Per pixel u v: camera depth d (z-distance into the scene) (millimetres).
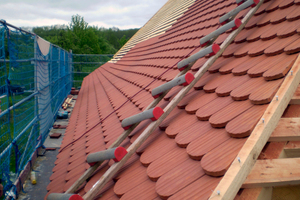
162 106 3332
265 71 2408
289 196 2248
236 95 2414
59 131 12969
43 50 10219
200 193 1690
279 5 3504
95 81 12953
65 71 20500
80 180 2838
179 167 2129
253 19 3797
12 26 5566
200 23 6430
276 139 2016
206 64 3027
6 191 5438
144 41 12242
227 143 1975
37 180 7953
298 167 1851
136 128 3385
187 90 2863
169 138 2715
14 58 5805
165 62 5742
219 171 1712
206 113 2521
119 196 2307
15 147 5855
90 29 61469
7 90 5234
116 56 16766
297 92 2184
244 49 3219
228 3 5848
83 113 7281
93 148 3961
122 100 5535
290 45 2475
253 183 1757
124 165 2781
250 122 1947
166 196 1852
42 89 9641
